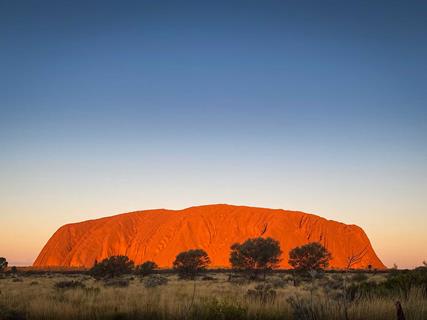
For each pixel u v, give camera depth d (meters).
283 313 13.33
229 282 55.44
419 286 14.72
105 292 27.27
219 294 26.41
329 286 22.28
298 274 64.06
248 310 13.75
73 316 14.73
